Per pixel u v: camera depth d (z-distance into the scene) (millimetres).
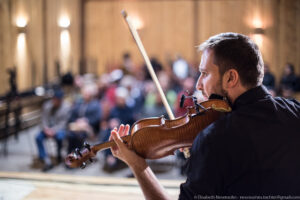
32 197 2377
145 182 1068
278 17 8633
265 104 912
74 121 5133
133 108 4949
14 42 6828
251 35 8945
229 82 941
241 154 848
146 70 8234
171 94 5430
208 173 846
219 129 877
